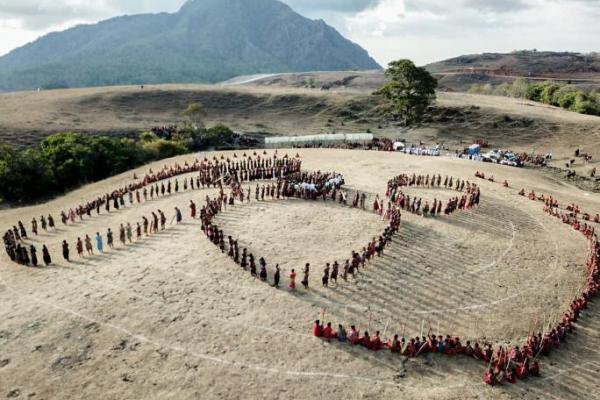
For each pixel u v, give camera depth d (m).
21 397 24.06
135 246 41.56
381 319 32.66
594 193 75.50
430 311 34.03
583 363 30.12
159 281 35.25
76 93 156.25
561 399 26.94
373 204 52.59
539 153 105.44
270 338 29.73
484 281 38.47
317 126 136.25
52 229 47.16
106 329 29.55
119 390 24.89
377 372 27.64
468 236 46.38
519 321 33.75
